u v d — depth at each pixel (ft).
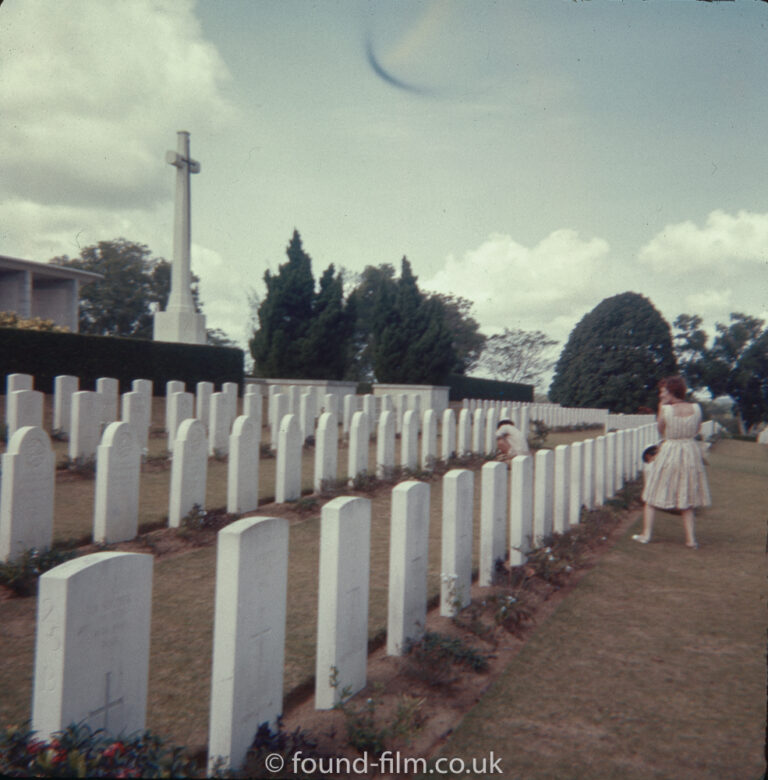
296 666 13.39
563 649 14.88
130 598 9.55
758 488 40.86
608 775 9.95
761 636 15.66
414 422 39.78
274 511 28.43
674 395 25.38
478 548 23.80
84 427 34.12
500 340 172.45
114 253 141.90
